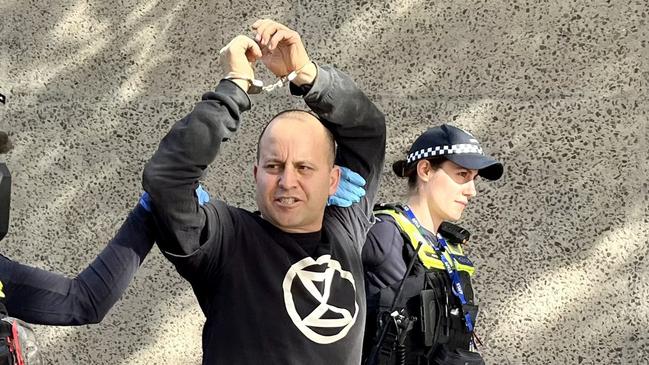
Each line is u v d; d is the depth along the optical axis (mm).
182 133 2037
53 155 4402
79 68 4391
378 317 3047
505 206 3992
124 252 2125
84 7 4383
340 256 2240
